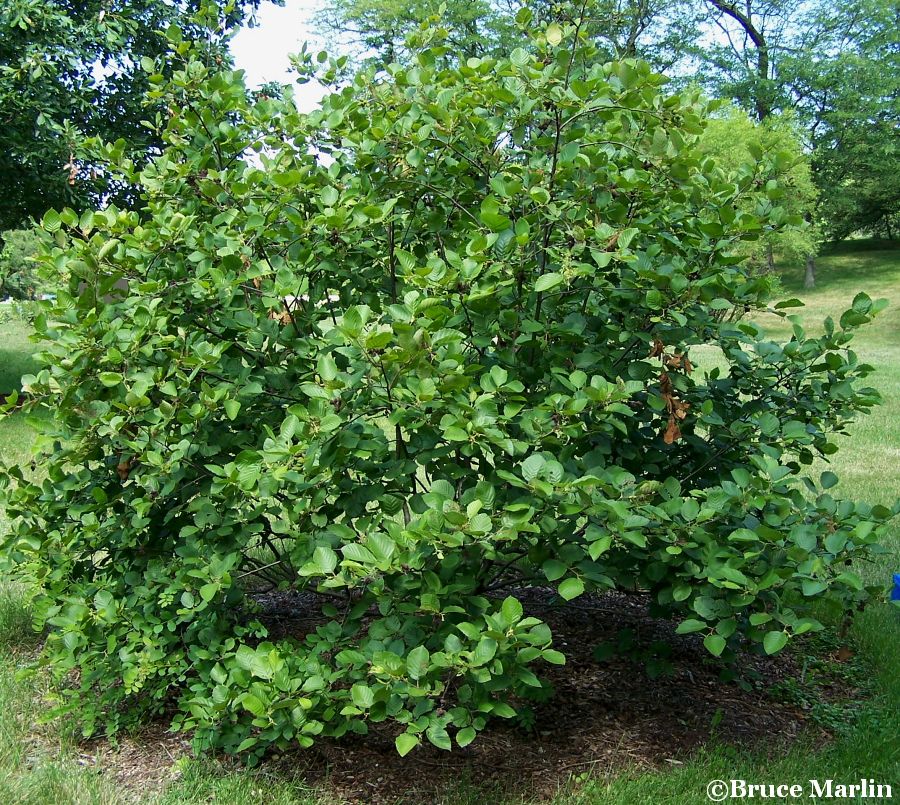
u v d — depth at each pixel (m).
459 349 2.83
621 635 3.56
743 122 21.59
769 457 3.25
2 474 3.62
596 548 2.51
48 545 3.52
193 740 3.20
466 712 2.62
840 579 2.79
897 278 32.62
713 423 3.35
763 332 3.36
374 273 3.59
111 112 10.66
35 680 3.86
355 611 3.03
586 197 3.10
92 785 3.06
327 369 2.66
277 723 2.75
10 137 9.59
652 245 3.09
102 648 3.49
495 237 2.72
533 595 4.70
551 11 3.29
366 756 3.29
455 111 3.18
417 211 3.58
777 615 2.70
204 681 3.22
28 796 2.99
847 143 35.66
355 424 2.93
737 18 34.84
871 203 37.25
